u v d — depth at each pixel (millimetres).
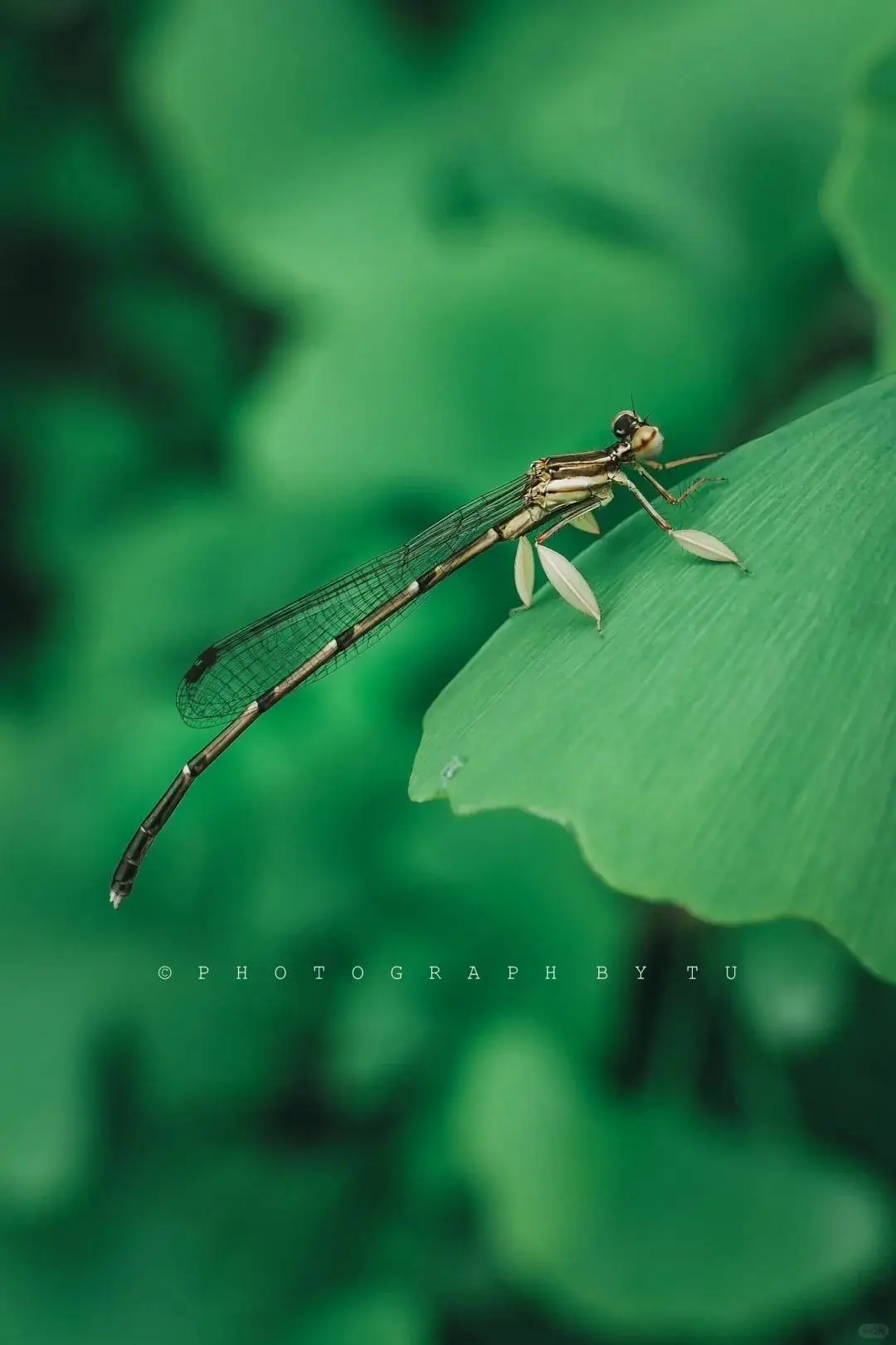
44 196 453
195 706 311
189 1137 355
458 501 322
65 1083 332
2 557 440
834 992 314
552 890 328
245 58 371
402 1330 315
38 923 350
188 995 338
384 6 376
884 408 252
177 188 427
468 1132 313
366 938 334
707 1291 305
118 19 443
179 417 455
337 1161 349
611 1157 312
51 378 463
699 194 317
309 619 308
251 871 343
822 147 313
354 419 319
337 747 346
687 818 242
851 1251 307
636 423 284
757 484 253
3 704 414
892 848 240
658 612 250
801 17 315
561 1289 306
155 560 372
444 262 323
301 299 357
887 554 247
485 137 351
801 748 243
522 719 249
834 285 314
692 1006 324
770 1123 317
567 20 353
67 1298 333
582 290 315
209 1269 336
